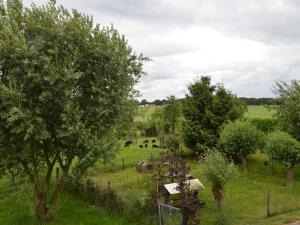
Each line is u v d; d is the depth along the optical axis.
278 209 22.94
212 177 23.67
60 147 21.83
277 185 30.33
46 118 20.77
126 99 22.06
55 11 21.06
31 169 22.44
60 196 27.08
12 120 17.98
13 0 20.98
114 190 24.38
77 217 23.02
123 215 22.27
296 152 29.03
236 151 33.16
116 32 22.08
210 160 24.55
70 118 20.08
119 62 21.59
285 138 29.64
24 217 23.62
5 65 19.83
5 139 20.36
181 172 22.38
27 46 19.55
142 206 21.58
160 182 26.11
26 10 20.91
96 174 33.50
